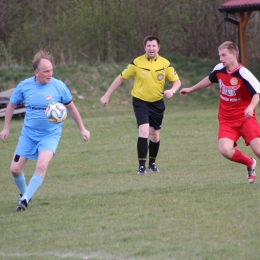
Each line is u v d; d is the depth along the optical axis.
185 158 29.44
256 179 21.58
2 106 53.28
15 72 64.56
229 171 24.53
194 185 20.11
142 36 72.62
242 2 60.75
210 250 12.53
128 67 24.31
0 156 33.12
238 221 14.80
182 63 71.88
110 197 18.70
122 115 54.56
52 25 74.75
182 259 12.07
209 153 30.78
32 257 12.70
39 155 17.28
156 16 72.19
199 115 49.56
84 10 72.56
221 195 18.11
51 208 17.53
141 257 12.32
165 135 39.06
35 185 17.31
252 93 17.66
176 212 16.08
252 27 76.75
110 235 14.13
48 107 17.08
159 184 21.31
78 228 14.95
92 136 40.25
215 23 76.25
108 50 74.00
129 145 35.53
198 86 19.17
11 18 78.94
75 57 72.19
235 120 18.52
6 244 13.86
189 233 13.95
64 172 26.59
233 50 17.92
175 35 77.25
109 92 24.52
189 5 75.25
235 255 12.19
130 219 15.59
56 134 17.55
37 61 16.88
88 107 59.75
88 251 12.95
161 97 24.52
